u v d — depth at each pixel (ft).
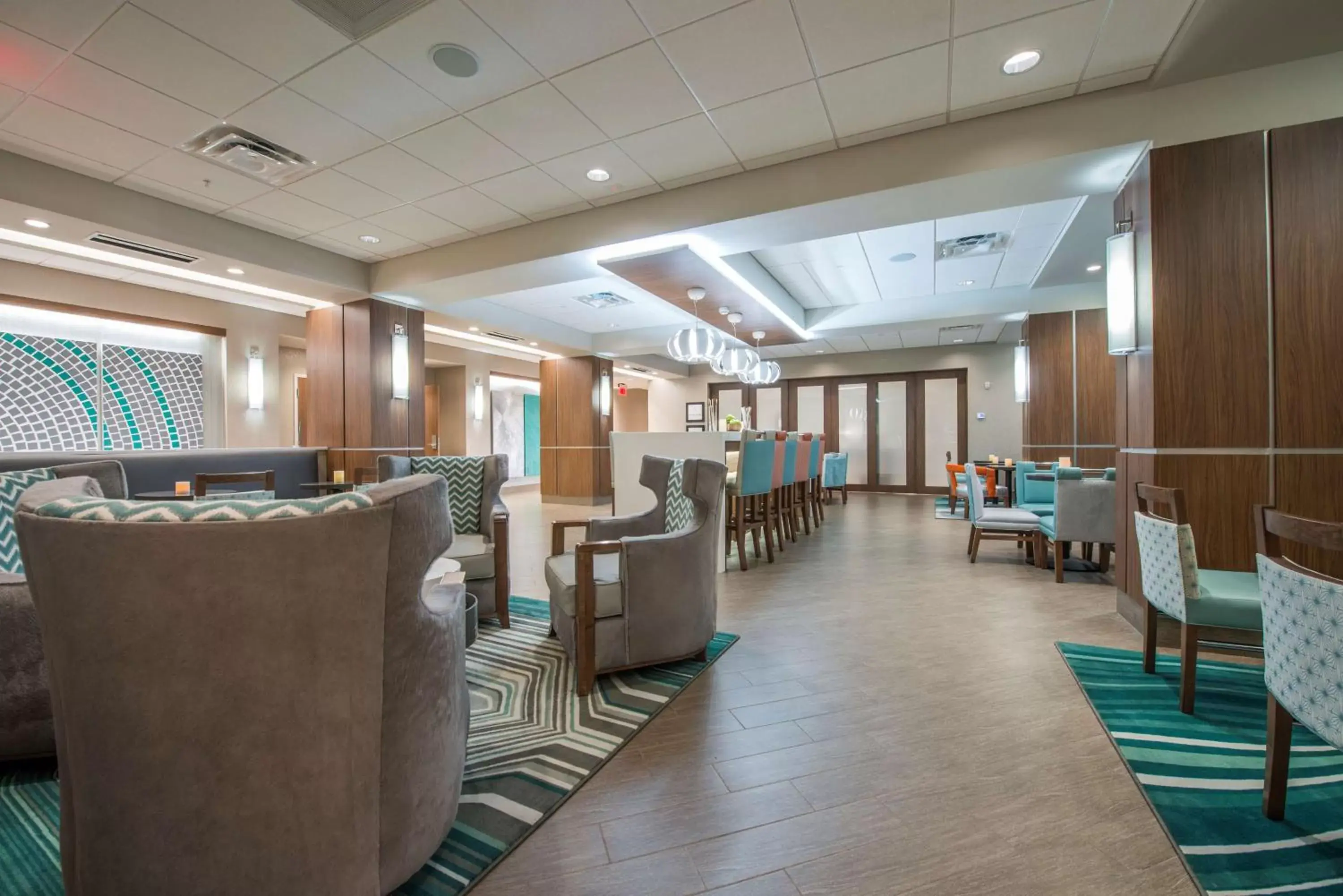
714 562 8.84
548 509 30.45
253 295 20.56
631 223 14.39
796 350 35.27
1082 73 9.59
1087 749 6.12
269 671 3.30
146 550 3.09
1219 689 7.57
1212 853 4.47
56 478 7.63
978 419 34.06
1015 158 10.71
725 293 20.07
